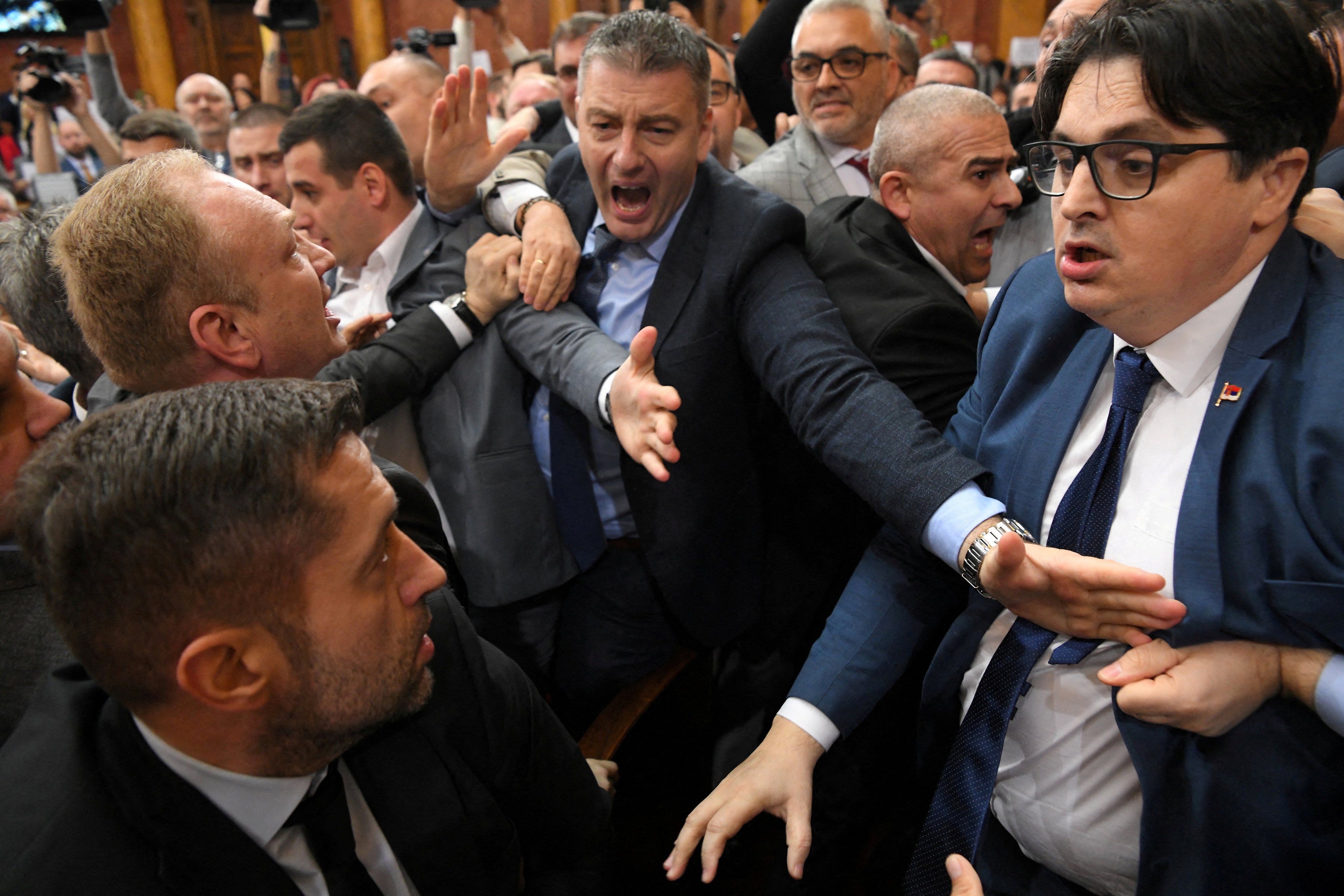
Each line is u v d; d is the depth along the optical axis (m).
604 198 1.41
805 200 2.35
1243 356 0.76
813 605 1.50
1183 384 0.80
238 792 0.68
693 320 1.34
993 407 1.02
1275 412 0.75
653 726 1.68
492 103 4.37
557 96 3.52
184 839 0.65
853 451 1.08
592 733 1.46
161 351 0.99
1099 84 0.71
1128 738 0.81
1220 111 0.66
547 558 1.57
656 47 1.29
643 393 1.13
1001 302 1.03
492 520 1.55
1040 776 0.92
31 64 3.90
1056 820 0.91
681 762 1.75
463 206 1.70
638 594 1.60
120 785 0.64
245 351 1.01
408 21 8.54
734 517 1.43
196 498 0.57
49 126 4.12
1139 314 0.77
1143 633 0.79
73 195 3.52
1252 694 0.74
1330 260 0.77
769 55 2.75
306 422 0.61
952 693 1.03
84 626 0.59
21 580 0.85
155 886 0.64
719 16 7.33
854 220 1.50
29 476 0.60
